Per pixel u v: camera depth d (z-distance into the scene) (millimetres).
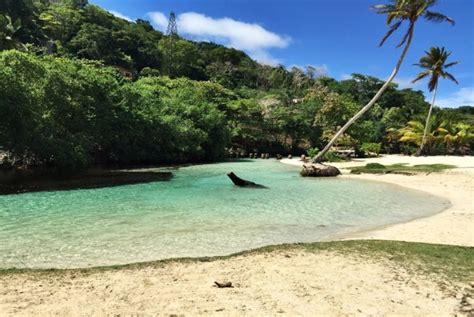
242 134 69812
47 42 85688
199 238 12516
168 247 11422
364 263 9250
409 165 41625
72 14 107188
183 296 7070
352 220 15781
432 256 9859
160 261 9500
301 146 74875
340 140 64312
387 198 21594
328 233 13531
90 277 8234
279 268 8859
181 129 49875
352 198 21578
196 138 52062
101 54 98250
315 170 33750
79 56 92688
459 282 8016
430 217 16359
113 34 102562
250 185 26328
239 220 15430
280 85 139250
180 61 117812
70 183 26219
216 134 56812
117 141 42594
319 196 22234
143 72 100750
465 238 12469
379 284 7828
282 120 73375
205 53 146375
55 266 9539
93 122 37688
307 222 15289
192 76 115812
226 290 7395
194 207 18203
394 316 6367
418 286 7746
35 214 15945
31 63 31797
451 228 13938
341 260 9508
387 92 120625
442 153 75312
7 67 29453
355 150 66750
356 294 7273
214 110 57719
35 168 33969
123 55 101062
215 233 13227
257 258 9719
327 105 72500
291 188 25859
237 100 79875
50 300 6852
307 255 9992
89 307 6527
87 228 13594
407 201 20594
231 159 61625
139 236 12609
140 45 112375
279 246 11016
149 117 45875
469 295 7320
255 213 16953
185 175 34000
